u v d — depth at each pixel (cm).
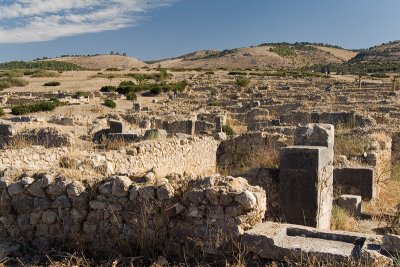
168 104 4403
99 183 679
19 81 6850
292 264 551
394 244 539
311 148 790
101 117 3033
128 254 633
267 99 4022
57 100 4141
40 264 623
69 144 1816
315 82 6456
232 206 601
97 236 661
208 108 3759
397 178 1512
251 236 582
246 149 1717
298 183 792
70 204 674
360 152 1472
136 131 2127
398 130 1875
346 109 2945
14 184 695
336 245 575
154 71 10019
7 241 685
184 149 1562
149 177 691
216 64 18438
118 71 10038
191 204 622
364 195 1188
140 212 644
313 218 781
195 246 612
